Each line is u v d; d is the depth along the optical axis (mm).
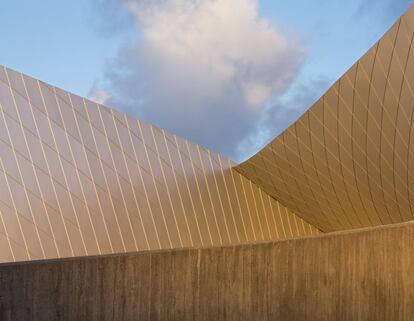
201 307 7980
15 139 27297
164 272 8203
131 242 31297
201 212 36000
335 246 7250
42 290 8641
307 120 30547
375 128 27078
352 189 33781
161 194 33750
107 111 31812
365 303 6941
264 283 7652
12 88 27750
